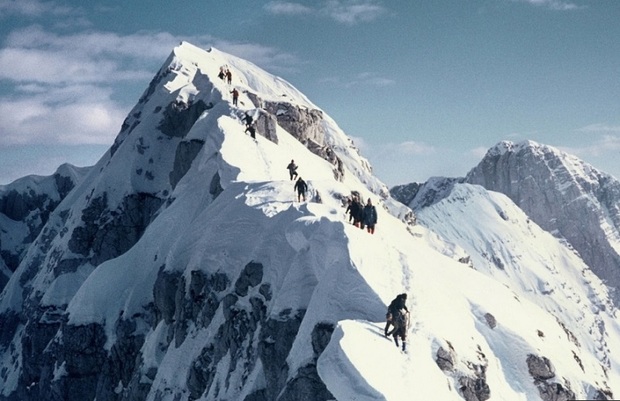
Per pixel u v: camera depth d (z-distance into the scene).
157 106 119.06
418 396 32.97
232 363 51.50
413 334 37.59
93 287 85.00
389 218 99.75
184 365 57.72
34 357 105.00
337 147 172.88
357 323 36.03
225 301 54.09
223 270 57.69
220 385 51.62
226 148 76.00
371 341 34.97
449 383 36.34
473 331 41.62
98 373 82.88
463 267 52.16
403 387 33.09
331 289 41.69
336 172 100.50
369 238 45.25
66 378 82.62
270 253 53.31
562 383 40.16
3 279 180.38
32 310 116.75
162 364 60.09
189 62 136.25
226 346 53.16
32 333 106.12
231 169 72.50
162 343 65.44
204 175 82.19
